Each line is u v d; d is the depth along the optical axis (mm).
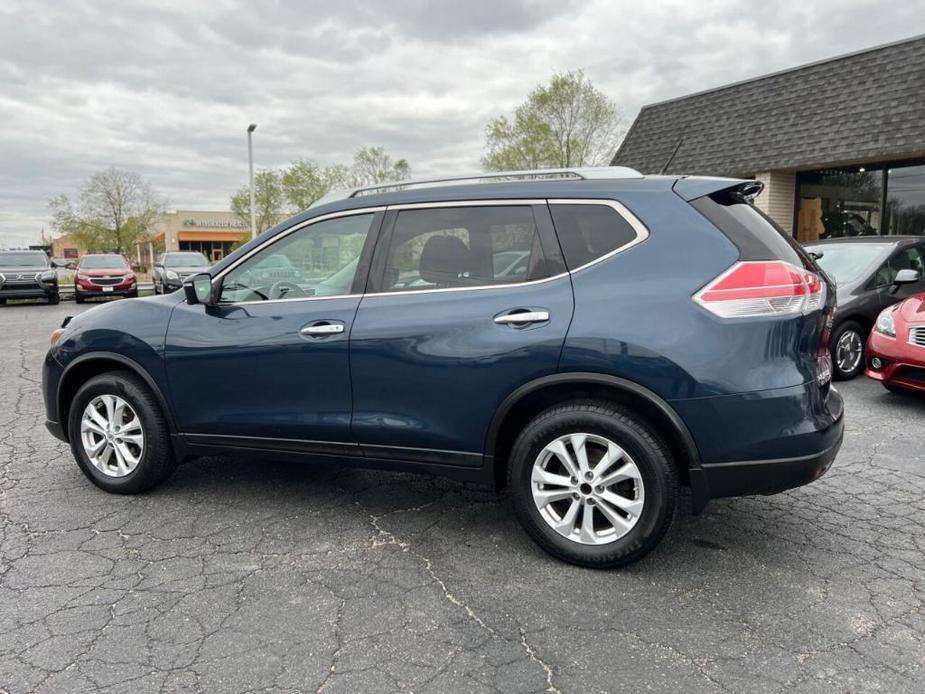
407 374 3268
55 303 19469
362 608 2807
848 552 3266
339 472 4457
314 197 41812
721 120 14445
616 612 2764
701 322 2824
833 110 12352
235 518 3721
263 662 2445
